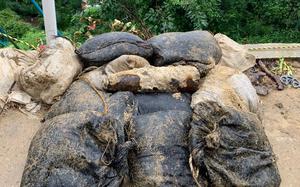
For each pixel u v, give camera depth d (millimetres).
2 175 1718
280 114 2158
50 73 1857
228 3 4043
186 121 1577
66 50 1983
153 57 1965
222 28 3945
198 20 3521
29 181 1429
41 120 1943
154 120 1572
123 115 1623
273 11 4078
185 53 1924
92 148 1449
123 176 1440
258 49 2539
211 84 1844
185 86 1804
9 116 1959
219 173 1425
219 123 1521
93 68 1919
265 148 1541
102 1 3680
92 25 3004
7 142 1854
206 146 1444
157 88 1779
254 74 2330
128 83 1749
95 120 1492
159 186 1423
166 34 2012
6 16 4438
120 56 1856
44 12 2221
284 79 2379
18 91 2006
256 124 1572
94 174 1412
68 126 1480
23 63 2098
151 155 1479
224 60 2197
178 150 1493
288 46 2572
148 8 3697
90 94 1746
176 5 3578
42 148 1466
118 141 1483
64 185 1391
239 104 1784
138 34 2736
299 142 1996
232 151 1467
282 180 1798
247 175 1452
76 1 4672
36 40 3504
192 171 1421
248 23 4070
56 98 1896
